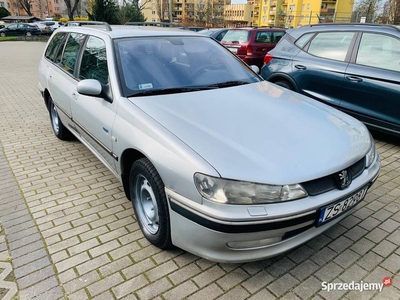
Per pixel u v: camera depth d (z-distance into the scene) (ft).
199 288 7.17
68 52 13.51
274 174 6.38
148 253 8.23
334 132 8.08
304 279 7.42
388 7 106.73
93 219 9.70
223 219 6.21
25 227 9.31
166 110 8.24
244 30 32.68
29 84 31.27
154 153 7.29
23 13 278.46
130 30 11.30
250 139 7.25
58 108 14.21
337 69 15.70
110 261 7.97
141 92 9.12
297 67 17.52
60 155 14.38
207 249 6.80
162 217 7.49
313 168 6.70
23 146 15.40
